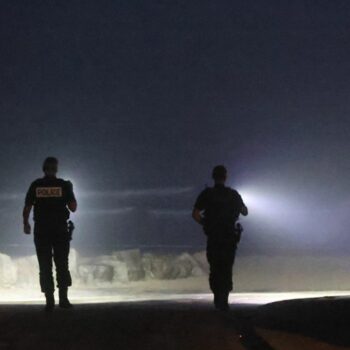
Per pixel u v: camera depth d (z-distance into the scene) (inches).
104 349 751.1
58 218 1075.3
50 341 790.5
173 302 1309.1
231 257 1080.2
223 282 1078.4
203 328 871.7
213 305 1189.7
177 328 871.7
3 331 853.2
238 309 1087.6
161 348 757.3
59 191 1077.1
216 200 1077.8
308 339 784.3
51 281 1074.7
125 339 801.6
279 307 992.9
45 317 977.5
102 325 896.3
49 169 1085.8
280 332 823.1
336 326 836.6
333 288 2191.2
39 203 1075.9
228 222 1076.5
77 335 825.5
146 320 938.7
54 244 1082.1
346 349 740.0
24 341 791.1
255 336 824.3
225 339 805.2
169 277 2497.5
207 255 1088.2
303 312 935.7
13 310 1091.3
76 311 1061.1
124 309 1090.7
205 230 1085.8
